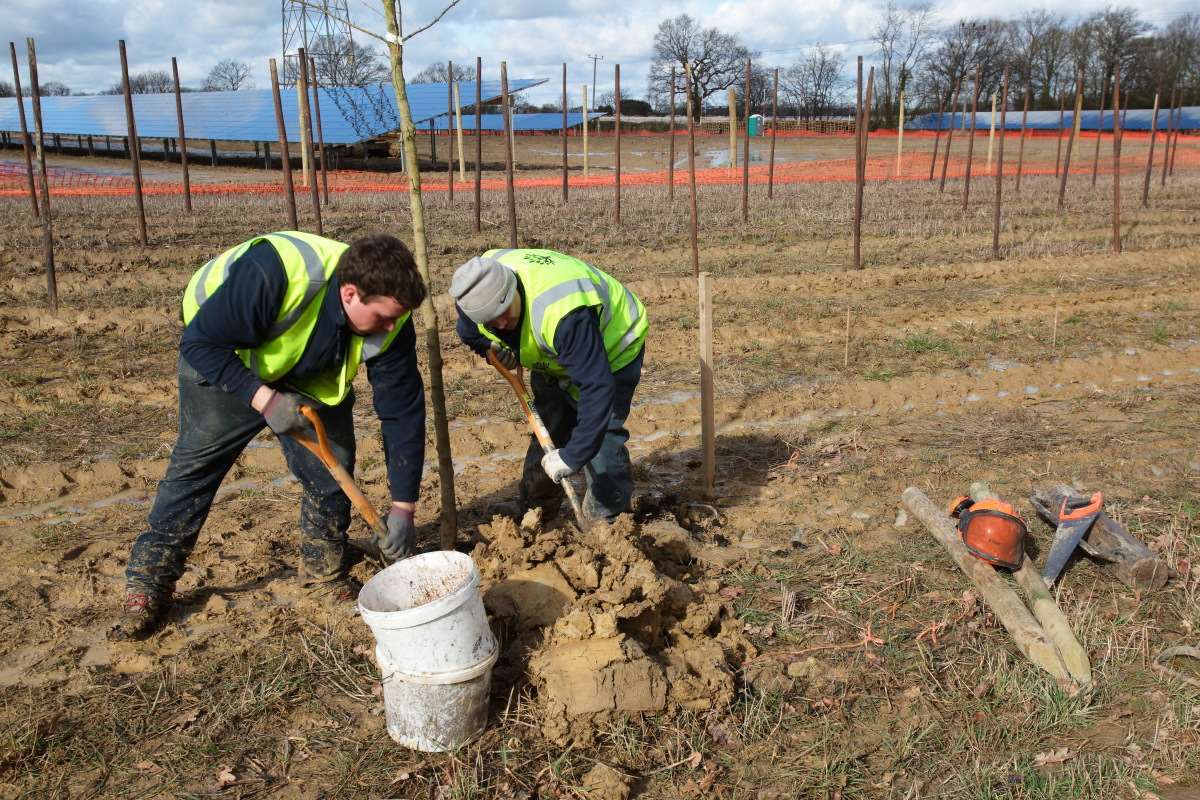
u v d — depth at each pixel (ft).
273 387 10.36
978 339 26.89
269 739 9.78
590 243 44.52
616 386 12.77
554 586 11.02
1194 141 152.35
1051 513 14.06
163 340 26.89
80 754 9.50
